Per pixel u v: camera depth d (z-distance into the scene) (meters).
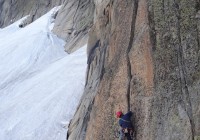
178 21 13.51
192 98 12.54
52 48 53.28
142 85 13.85
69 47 50.56
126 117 13.41
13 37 66.06
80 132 20.86
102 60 20.14
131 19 15.28
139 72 14.10
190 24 13.25
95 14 29.75
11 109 37.12
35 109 35.56
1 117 35.97
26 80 45.59
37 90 39.59
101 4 25.97
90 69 24.86
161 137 12.70
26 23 75.00
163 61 13.38
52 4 72.56
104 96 16.03
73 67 41.31
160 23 13.83
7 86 45.28
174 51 13.28
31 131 32.31
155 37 13.77
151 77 13.55
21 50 56.72
